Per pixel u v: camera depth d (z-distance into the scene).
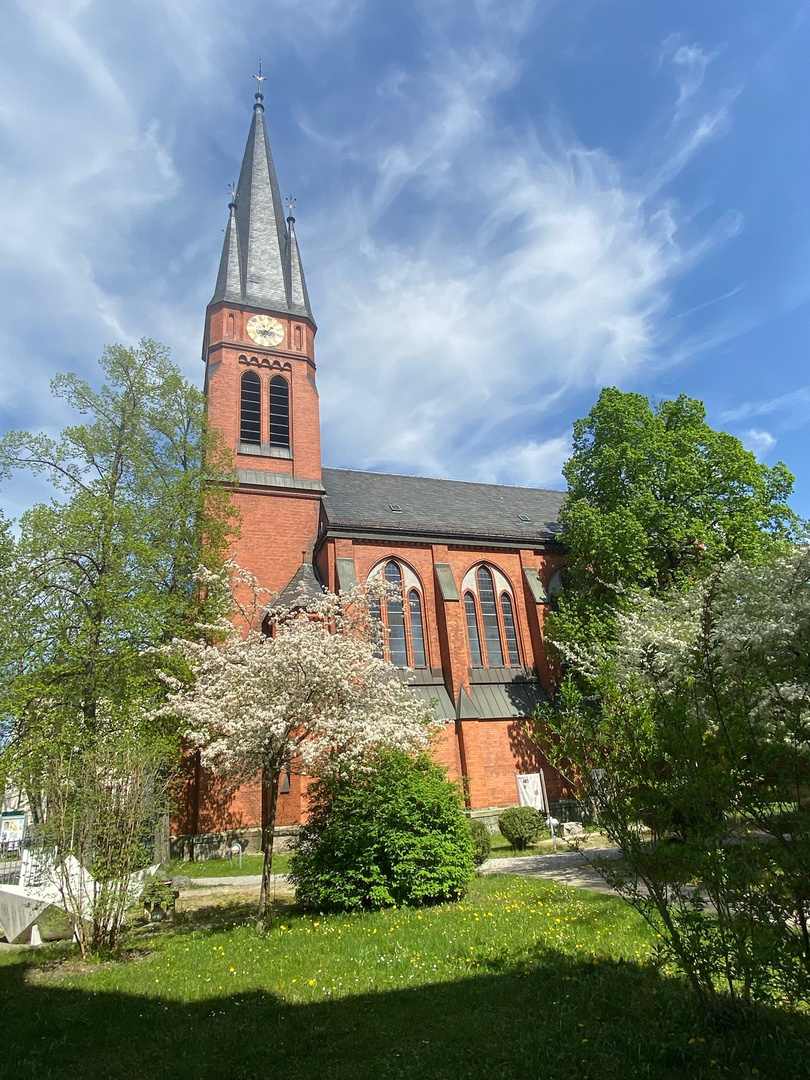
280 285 36.97
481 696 29.34
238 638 16.27
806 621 13.48
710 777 5.57
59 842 10.84
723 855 5.54
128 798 11.21
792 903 5.23
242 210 39.16
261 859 23.31
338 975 8.28
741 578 16.30
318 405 34.72
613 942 8.66
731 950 5.51
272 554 30.66
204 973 8.85
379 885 12.48
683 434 27.33
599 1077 5.02
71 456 23.34
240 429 32.66
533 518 37.34
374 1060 5.77
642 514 26.03
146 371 25.05
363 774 13.55
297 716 13.23
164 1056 6.24
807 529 16.69
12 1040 6.88
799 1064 4.80
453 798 13.84
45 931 12.24
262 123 43.12
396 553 30.73
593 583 28.03
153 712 14.44
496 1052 5.68
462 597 31.27
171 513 23.55
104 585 20.81
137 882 11.30
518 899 12.09
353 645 15.41
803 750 5.21
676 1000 6.12
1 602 20.30
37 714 18.78
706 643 6.50
